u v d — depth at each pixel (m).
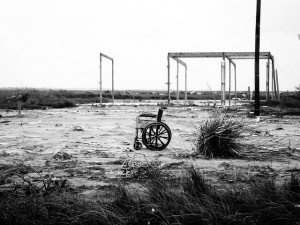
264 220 4.57
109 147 11.27
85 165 8.30
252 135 13.85
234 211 4.76
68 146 11.43
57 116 25.25
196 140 10.43
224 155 9.53
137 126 10.92
